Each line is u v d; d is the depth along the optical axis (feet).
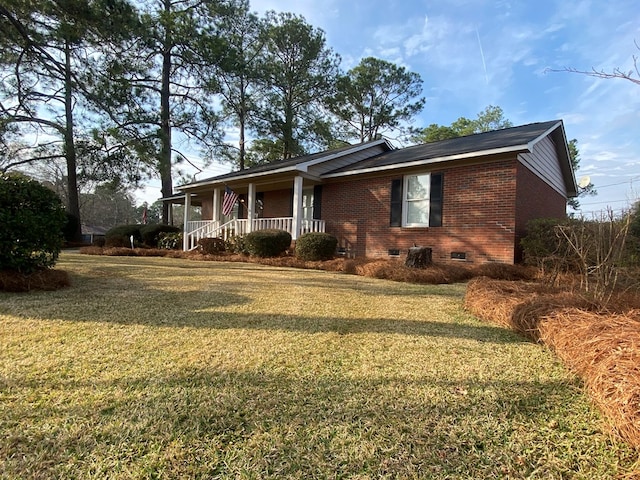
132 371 7.18
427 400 6.25
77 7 41.14
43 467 4.42
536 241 23.25
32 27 44.62
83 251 43.27
